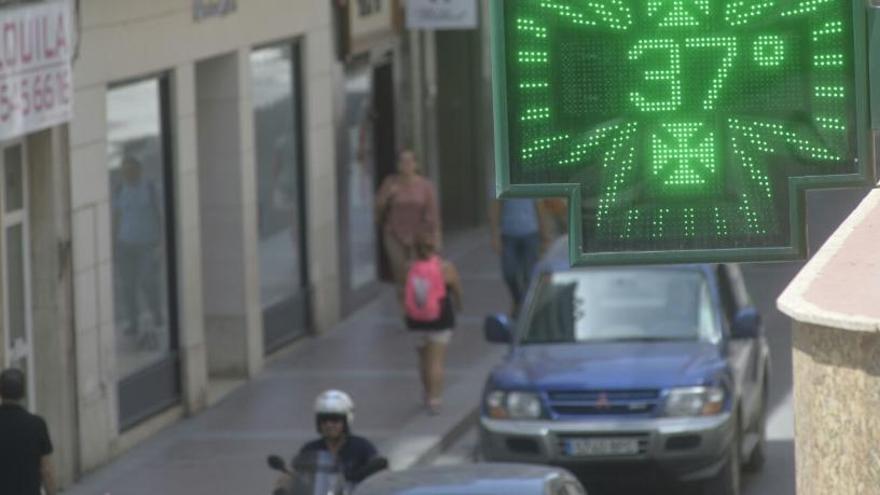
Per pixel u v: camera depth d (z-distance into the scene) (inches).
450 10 3467.0
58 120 2030.0
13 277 2048.5
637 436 1964.8
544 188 671.1
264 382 2714.1
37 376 2106.3
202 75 2704.2
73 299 2140.7
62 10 2041.1
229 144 2711.6
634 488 2095.2
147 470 2203.5
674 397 1968.5
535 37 669.9
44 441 1592.0
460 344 2979.8
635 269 2153.1
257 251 2773.1
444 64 4222.4
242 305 2721.5
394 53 3587.6
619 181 672.4
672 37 669.9
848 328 479.8
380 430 2388.0
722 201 671.1
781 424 2409.0
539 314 2119.8
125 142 2338.8
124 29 2282.2
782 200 669.9
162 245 2448.3
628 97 671.1
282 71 2957.7
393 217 3093.0
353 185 3302.2
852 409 484.4
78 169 2153.1
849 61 666.2
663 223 673.0
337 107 3169.3
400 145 3644.2
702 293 2116.1
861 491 483.8
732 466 1994.3
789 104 669.9
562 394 1984.5
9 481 1583.4
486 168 4286.4
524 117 670.5
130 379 2330.2
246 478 2153.1
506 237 3075.8
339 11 3169.3
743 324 2076.8
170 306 2470.5
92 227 2188.7
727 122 670.5
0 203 1977.1
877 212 569.0
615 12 669.3
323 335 3075.8
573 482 1477.6
